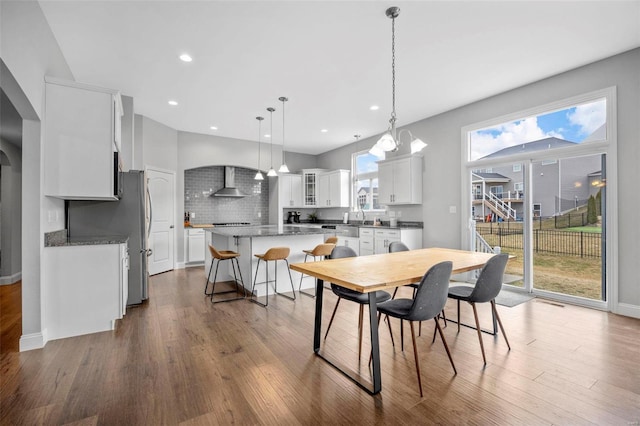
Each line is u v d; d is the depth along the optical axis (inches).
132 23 100.2
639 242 117.8
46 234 101.7
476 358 88.0
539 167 151.2
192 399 69.1
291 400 68.9
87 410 65.1
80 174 105.0
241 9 93.9
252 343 98.9
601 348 93.6
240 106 179.0
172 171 222.7
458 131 182.4
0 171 177.0
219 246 195.2
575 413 63.8
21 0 78.6
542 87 144.7
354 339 102.3
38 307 95.7
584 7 93.7
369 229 223.1
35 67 89.6
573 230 140.3
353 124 216.2
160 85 149.4
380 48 116.9
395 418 62.7
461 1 91.0
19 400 68.5
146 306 138.6
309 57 123.6
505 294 153.5
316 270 85.5
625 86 120.3
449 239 188.4
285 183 293.1
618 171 122.5
